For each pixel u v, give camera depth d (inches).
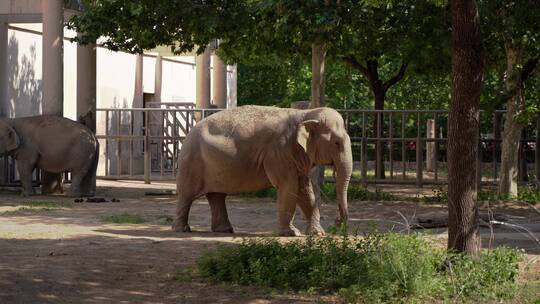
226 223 578.6
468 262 379.2
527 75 878.4
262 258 403.2
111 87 1240.8
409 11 812.0
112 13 820.6
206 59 1172.5
